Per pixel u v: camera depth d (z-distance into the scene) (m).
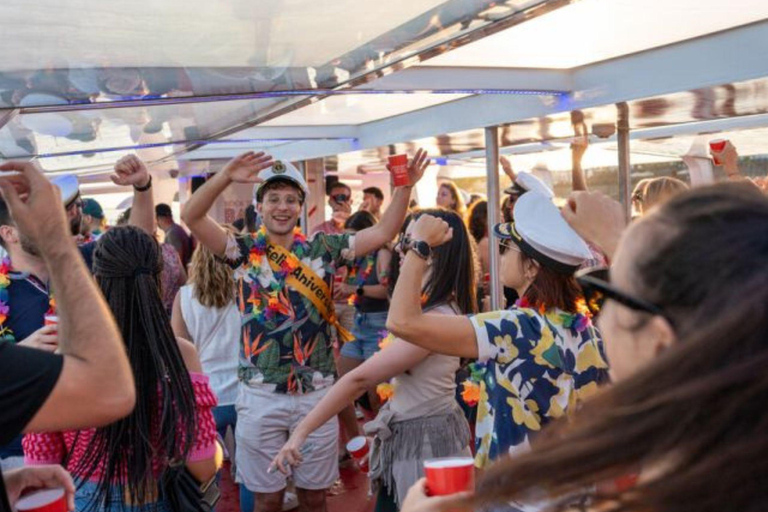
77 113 3.90
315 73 3.24
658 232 0.85
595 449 0.78
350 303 6.05
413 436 3.20
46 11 2.32
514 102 4.81
